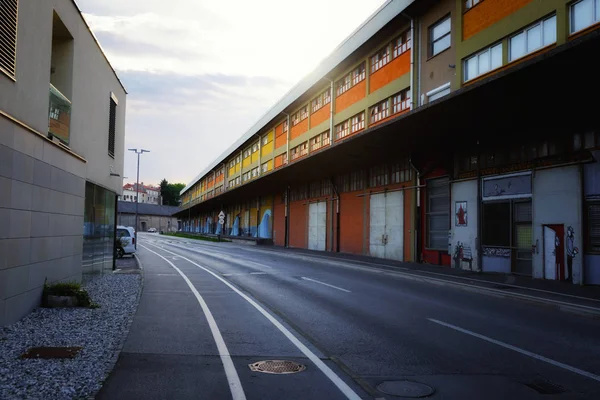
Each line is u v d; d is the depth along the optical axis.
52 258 10.19
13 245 8.03
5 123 7.57
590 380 5.73
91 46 13.89
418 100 23.91
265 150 54.97
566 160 15.35
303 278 17.31
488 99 14.38
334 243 34.66
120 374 5.61
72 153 11.50
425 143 21.77
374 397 5.02
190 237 78.06
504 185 18.09
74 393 4.80
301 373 5.84
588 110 14.64
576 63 11.39
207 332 8.12
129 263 23.84
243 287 14.61
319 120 38.31
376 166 28.86
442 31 22.62
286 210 45.91
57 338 7.17
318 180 38.25
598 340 7.90
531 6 17.05
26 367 5.59
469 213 19.88
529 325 9.12
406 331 8.45
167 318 9.34
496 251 18.45
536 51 16.88
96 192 15.21
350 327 8.76
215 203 78.12
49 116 10.24
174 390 5.08
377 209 28.52
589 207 14.70
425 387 5.37
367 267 21.28
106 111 16.23
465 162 20.44
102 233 16.48
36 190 9.09
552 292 12.93
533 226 16.55
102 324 8.37
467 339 7.86
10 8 7.80
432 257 23.02
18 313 8.34
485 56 19.53
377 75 28.56
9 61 7.83
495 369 6.16
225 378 5.56
